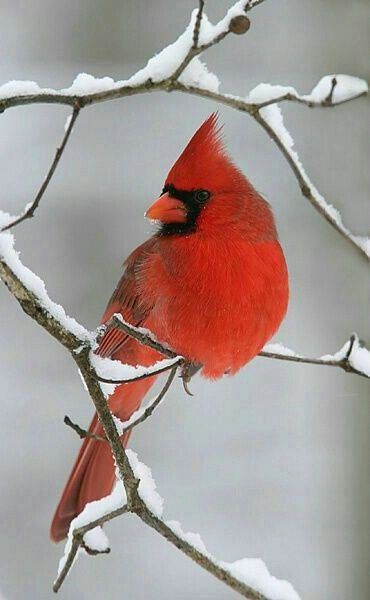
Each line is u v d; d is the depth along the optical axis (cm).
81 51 1121
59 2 1130
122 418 685
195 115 1116
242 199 598
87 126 1105
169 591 907
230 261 592
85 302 1036
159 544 928
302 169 557
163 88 519
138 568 919
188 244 597
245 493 962
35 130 1105
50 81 1107
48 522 947
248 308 595
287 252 1038
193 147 597
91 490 670
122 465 491
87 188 1083
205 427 1000
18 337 1050
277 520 947
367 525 913
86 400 1019
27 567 921
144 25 1122
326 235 1036
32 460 983
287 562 920
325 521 933
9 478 971
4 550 930
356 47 967
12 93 502
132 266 638
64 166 1088
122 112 1113
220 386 1013
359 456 930
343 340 1002
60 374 1035
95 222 1068
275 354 614
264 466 973
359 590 899
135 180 1089
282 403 1005
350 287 1014
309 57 1084
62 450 991
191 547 504
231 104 539
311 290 1029
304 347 1005
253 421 1005
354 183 1006
